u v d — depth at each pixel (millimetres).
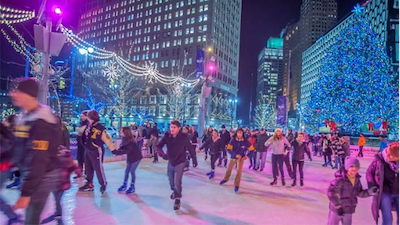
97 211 5816
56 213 4719
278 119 24625
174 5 97188
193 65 90312
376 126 34938
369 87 34094
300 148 9609
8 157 3328
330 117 37000
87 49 17312
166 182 9031
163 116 85062
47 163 2691
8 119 5250
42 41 8570
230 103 104562
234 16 110625
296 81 179375
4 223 4371
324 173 13406
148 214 5750
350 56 35906
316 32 169125
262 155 13117
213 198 7398
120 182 8789
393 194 4645
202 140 21484
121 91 45688
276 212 6363
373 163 4809
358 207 7328
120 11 107812
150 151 16406
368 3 88688
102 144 7180
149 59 99188
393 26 75125
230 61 105938
